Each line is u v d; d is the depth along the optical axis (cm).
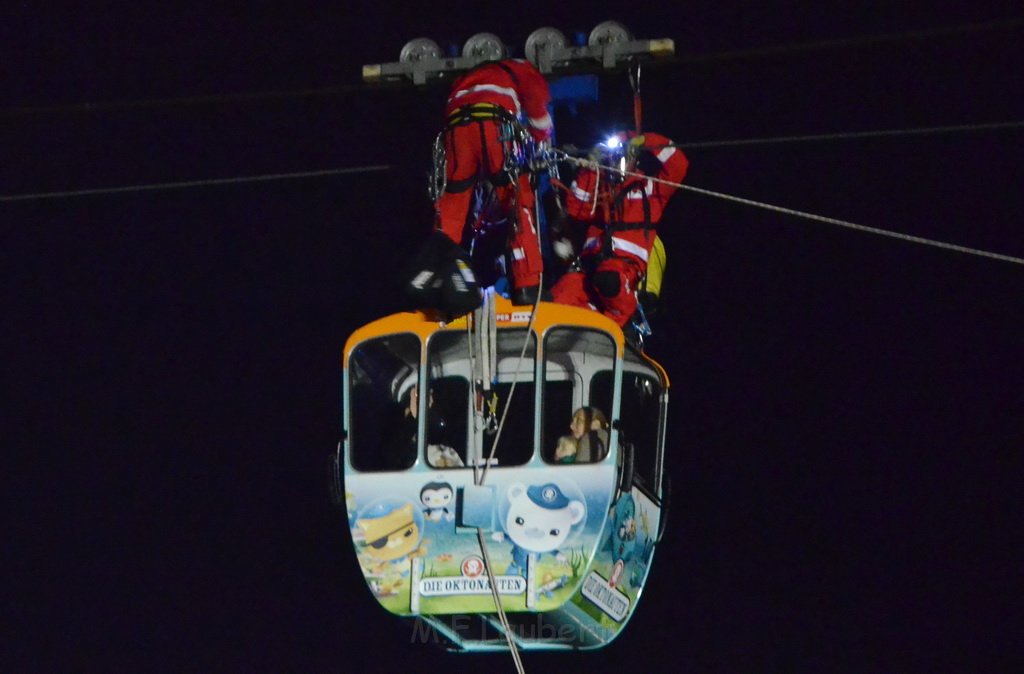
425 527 2081
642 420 2241
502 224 2261
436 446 2108
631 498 2159
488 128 2130
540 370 2091
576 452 2128
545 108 2206
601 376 2188
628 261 2295
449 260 2059
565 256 2309
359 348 2130
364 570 2081
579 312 2111
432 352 2123
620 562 2139
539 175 2222
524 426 2188
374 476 2103
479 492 2081
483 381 2092
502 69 2177
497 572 2058
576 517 2058
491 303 2097
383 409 2142
